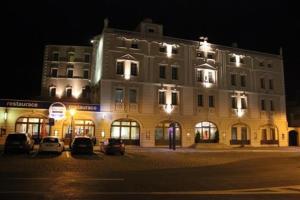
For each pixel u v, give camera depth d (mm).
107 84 43375
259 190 12805
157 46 47031
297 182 15289
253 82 52906
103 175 16531
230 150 41219
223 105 49812
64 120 41000
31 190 11609
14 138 29078
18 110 39688
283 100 55094
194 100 47969
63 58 56312
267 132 53125
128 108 44031
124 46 45156
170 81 46906
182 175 17453
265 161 27344
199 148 44156
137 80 45031
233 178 16516
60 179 14562
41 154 29172
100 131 42188
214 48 50688
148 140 44375
